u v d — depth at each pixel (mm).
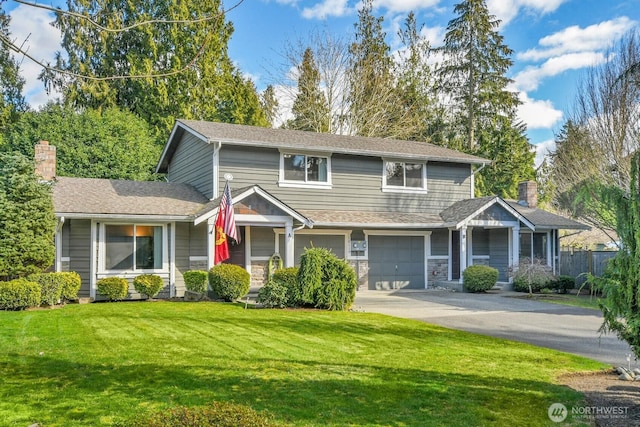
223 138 17906
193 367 7574
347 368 7617
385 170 21375
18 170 14336
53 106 27828
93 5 27734
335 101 36062
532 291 20656
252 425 3814
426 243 22297
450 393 6426
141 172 26438
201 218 15984
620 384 6941
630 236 5941
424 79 38625
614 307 6059
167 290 16984
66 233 16031
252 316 12758
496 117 36688
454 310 15062
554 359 8500
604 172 21125
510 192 34375
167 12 29781
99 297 16203
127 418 5426
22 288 13133
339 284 14555
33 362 7844
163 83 29766
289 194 19531
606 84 21422
